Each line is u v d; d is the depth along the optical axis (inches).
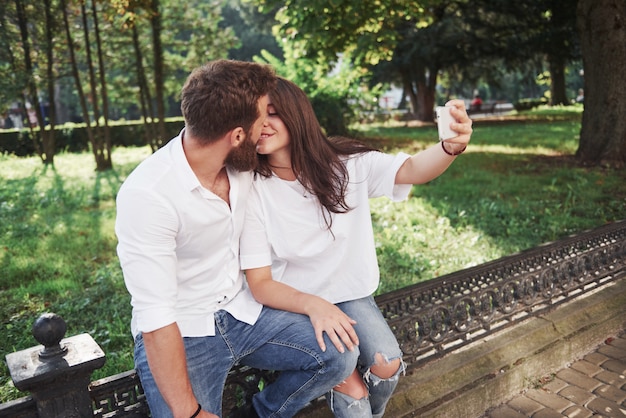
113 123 927.0
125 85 731.4
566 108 1259.8
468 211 275.1
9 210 324.2
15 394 119.2
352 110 659.4
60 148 853.8
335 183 79.1
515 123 937.5
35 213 319.3
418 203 297.1
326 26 356.8
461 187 335.6
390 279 181.3
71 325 155.8
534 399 114.9
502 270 122.0
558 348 123.7
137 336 73.0
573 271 135.5
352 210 82.0
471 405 106.7
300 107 76.8
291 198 79.4
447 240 227.6
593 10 394.3
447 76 1418.6
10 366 65.7
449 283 111.0
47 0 541.6
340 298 82.1
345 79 631.2
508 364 113.7
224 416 86.4
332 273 81.5
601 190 315.3
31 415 67.1
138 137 916.0
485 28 989.2
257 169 78.0
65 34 585.9
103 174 506.9
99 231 263.3
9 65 600.7
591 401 113.9
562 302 135.3
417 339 103.8
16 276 201.8
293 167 78.2
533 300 125.8
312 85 629.9
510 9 930.7
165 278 64.2
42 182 459.2
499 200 298.4
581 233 140.6
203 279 72.6
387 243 222.1
